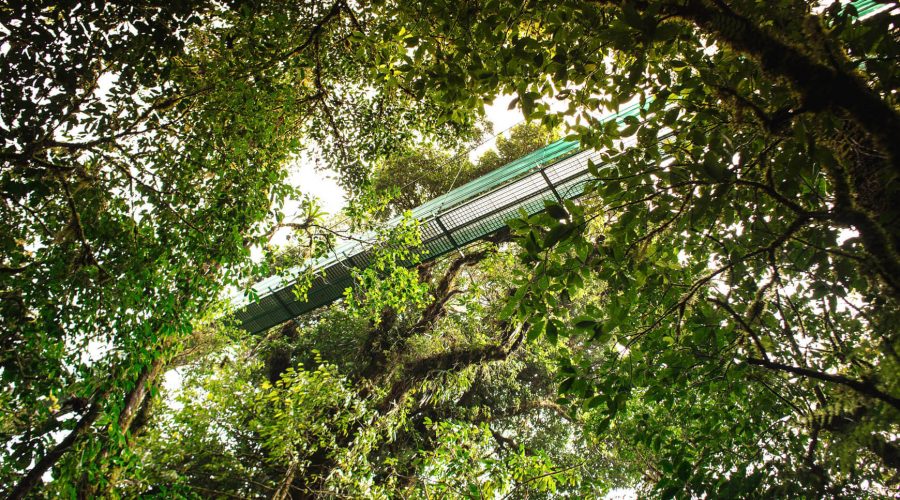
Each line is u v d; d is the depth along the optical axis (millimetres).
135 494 5004
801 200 3309
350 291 8125
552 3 3117
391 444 10750
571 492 7953
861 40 2492
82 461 4250
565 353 3156
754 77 2852
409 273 7875
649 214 3133
